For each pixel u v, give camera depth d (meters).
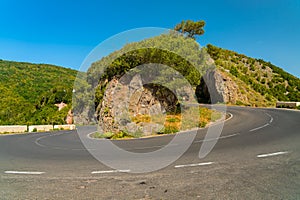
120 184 4.59
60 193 4.21
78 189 4.39
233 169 5.30
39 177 5.38
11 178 5.39
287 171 5.00
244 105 39.88
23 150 10.56
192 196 3.84
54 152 9.55
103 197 3.94
